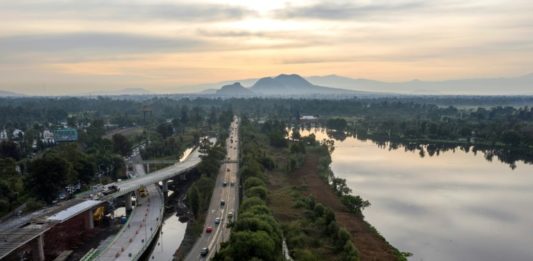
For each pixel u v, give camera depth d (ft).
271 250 391.45
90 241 545.03
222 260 386.52
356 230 574.56
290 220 568.82
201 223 574.56
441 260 513.45
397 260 485.15
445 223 640.17
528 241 572.10
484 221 650.02
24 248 459.32
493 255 528.22
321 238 510.58
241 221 442.09
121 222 620.90
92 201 593.42
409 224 634.43
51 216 515.91
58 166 649.20
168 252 526.98
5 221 534.78
